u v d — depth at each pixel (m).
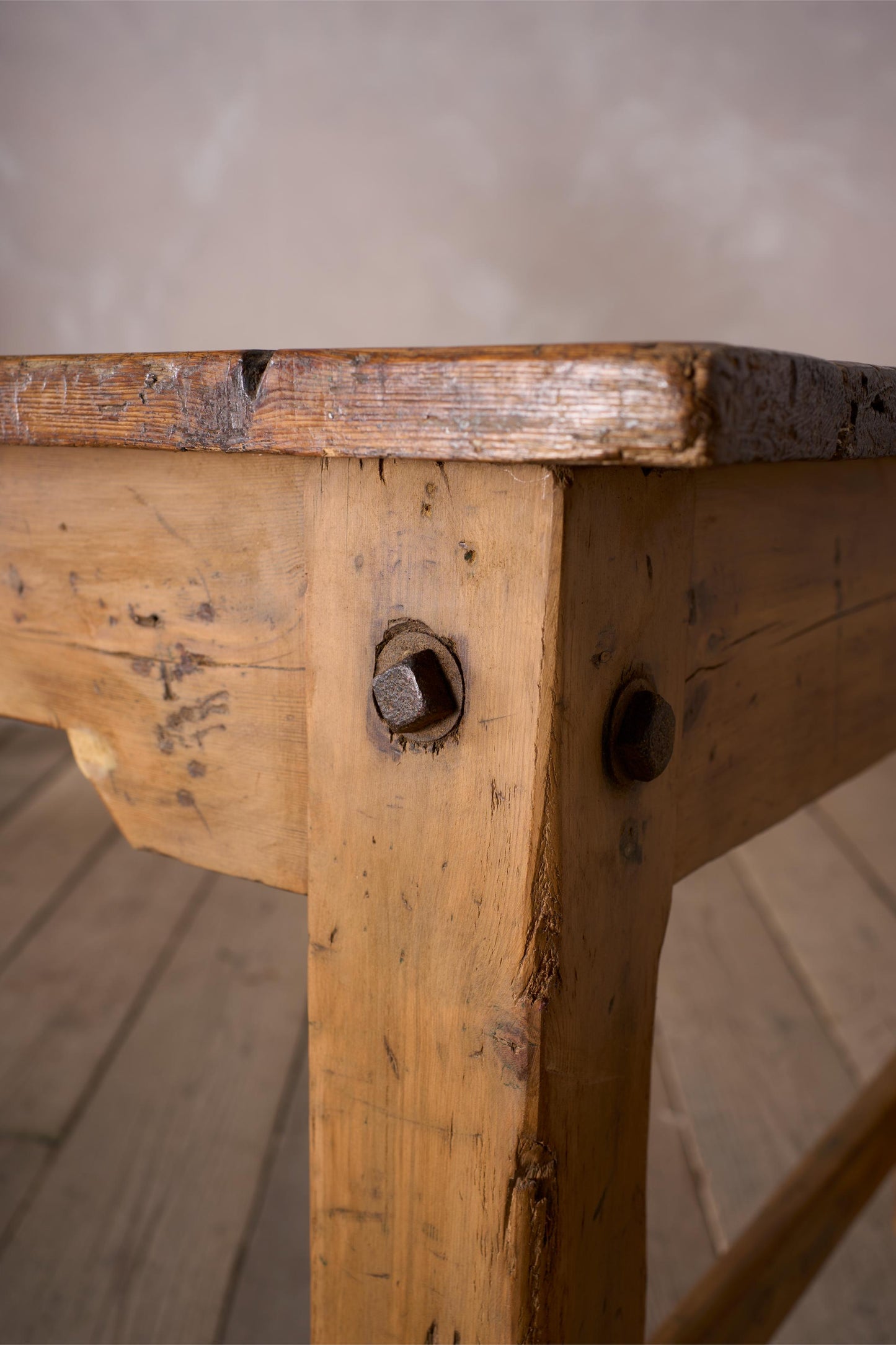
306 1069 1.46
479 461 0.42
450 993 0.50
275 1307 1.08
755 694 0.60
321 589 0.50
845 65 1.67
